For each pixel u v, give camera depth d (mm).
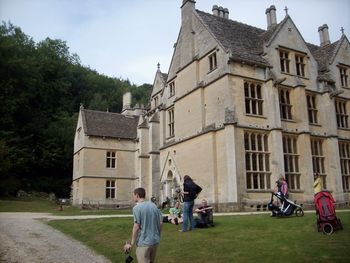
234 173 23531
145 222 7316
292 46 29609
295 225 13133
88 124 43438
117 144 43812
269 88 26594
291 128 27500
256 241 11234
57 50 76250
